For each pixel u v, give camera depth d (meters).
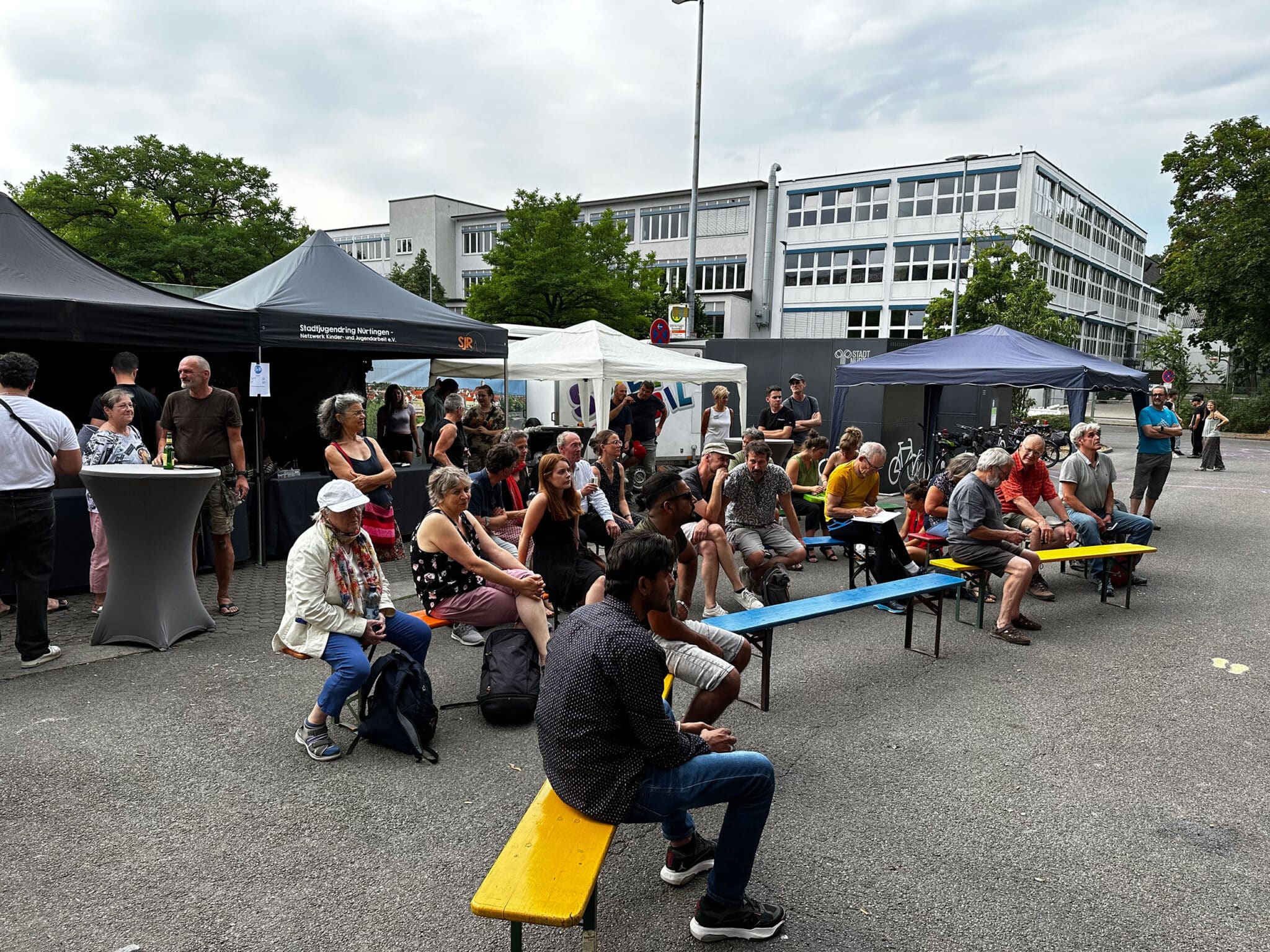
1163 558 9.01
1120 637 6.16
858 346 14.73
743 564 7.73
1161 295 35.41
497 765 3.86
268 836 3.22
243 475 6.07
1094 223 49.94
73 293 6.46
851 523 6.88
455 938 2.65
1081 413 9.45
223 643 5.41
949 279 42.94
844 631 6.21
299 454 10.53
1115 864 3.16
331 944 2.61
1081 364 9.95
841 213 45.88
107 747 3.94
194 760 3.84
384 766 3.83
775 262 48.22
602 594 3.83
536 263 31.92
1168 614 6.82
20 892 2.83
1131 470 17.81
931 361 10.85
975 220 41.94
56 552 6.30
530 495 9.00
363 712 3.99
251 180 40.09
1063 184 44.62
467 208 63.50
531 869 2.21
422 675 4.00
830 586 7.48
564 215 32.41
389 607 4.19
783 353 15.58
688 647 3.79
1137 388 10.37
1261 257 28.75
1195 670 5.44
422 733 3.96
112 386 10.10
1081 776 3.89
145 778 3.66
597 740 2.42
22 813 3.34
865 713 4.61
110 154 37.22
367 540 4.11
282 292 8.23
